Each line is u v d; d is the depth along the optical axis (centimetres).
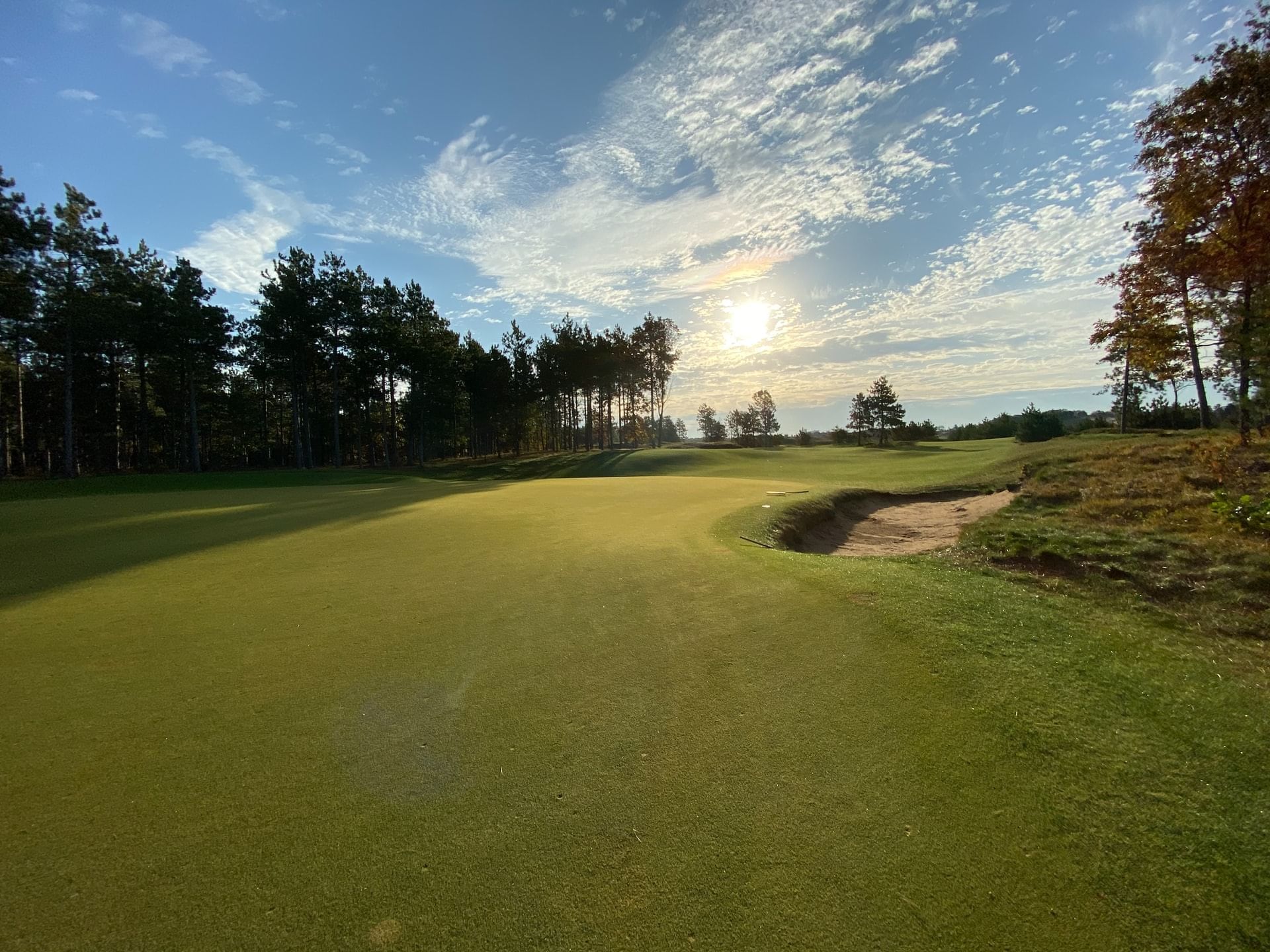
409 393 4747
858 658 427
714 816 268
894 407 6150
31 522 1062
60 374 3903
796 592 578
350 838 251
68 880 226
